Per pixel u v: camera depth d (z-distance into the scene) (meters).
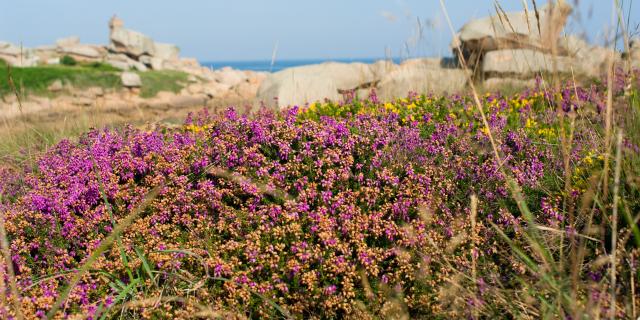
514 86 8.80
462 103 6.36
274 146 4.50
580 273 2.94
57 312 3.10
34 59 39.19
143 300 3.11
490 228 3.52
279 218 3.72
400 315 3.05
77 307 3.16
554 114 5.16
